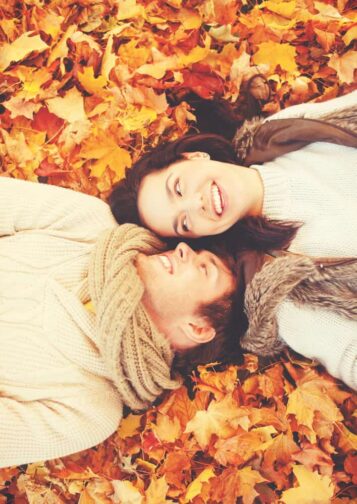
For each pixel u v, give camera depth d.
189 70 1.45
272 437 1.29
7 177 1.37
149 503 1.24
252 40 1.46
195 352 1.31
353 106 1.26
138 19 1.48
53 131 1.43
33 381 1.15
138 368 1.17
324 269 1.20
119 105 1.43
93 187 1.44
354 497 1.24
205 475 1.25
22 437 1.09
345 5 1.47
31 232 1.27
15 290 1.21
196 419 1.26
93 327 1.17
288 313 1.24
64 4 1.47
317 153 1.29
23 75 1.41
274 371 1.35
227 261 1.28
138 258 1.23
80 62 1.45
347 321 1.20
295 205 1.26
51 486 1.29
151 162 1.31
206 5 1.46
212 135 1.38
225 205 1.23
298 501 1.22
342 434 1.27
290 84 1.46
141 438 1.30
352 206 1.24
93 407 1.15
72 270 1.23
